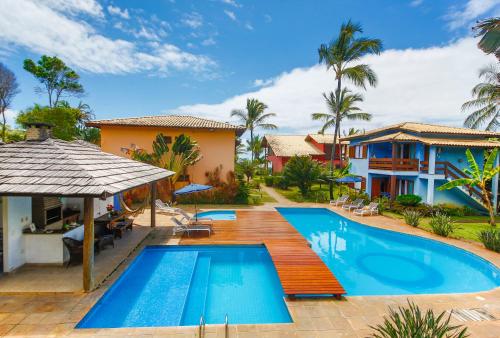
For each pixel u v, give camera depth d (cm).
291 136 5059
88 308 648
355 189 2819
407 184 2277
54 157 820
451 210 1938
